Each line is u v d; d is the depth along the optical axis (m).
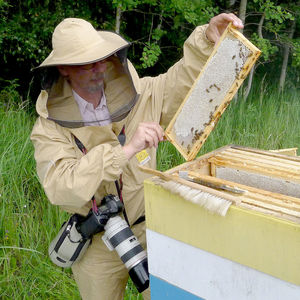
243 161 1.26
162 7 4.25
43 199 2.86
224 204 0.92
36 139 1.42
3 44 4.79
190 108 1.25
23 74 5.32
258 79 6.18
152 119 1.61
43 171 1.37
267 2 4.54
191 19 4.15
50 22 4.37
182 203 1.01
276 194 0.97
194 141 1.24
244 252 0.93
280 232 0.84
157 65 5.68
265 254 0.89
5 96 4.52
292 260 0.85
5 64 5.26
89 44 1.29
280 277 0.88
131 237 1.38
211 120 1.18
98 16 4.88
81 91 1.42
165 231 1.09
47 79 1.34
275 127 4.22
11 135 3.40
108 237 1.39
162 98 1.60
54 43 1.33
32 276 2.32
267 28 5.20
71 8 4.52
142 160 1.53
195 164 1.25
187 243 1.05
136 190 1.57
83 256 1.66
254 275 0.93
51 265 2.47
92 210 1.43
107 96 1.49
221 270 1.00
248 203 0.93
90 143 1.45
